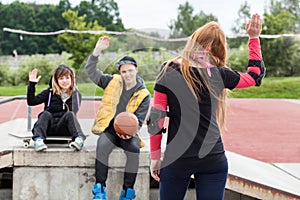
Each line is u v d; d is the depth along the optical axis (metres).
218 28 3.07
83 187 4.23
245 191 4.18
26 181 4.22
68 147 4.29
